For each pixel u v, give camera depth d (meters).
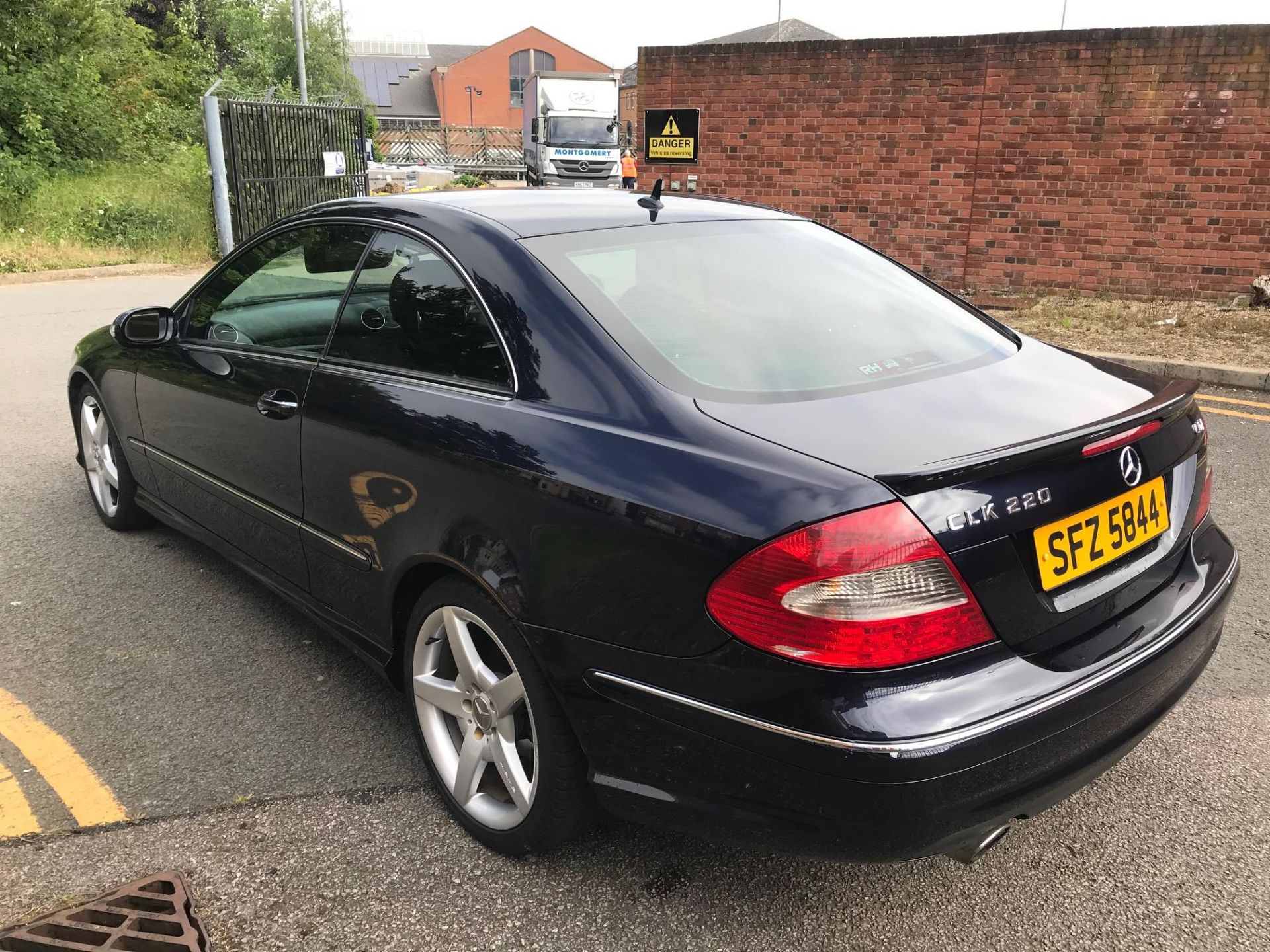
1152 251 9.99
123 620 3.68
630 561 1.97
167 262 14.69
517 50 79.31
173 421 3.68
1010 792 1.86
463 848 2.47
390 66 92.38
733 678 1.85
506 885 2.34
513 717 2.35
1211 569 2.39
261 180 14.02
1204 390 7.05
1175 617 2.19
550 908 2.27
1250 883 2.35
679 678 1.93
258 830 2.54
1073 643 1.99
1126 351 7.80
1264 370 7.00
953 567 1.79
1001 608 1.87
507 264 2.47
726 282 2.63
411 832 2.54
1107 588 2.09
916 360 2.48
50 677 3.28
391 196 3.06
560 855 2.44
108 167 19.00
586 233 2.66
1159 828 2.55
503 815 2.42
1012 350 2.71
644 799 2.06
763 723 1.82
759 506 1.82
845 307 2.69
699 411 2.08
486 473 2.25
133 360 3.93
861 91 10.88
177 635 3.57
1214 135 9.49
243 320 3.39
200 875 2.37
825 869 2.40
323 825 2.56
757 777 1.87
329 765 2.82
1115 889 2.33
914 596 1.76
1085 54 9.80
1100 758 2.02
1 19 18.14
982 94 10.33
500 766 2.37
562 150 27.11
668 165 11.95
